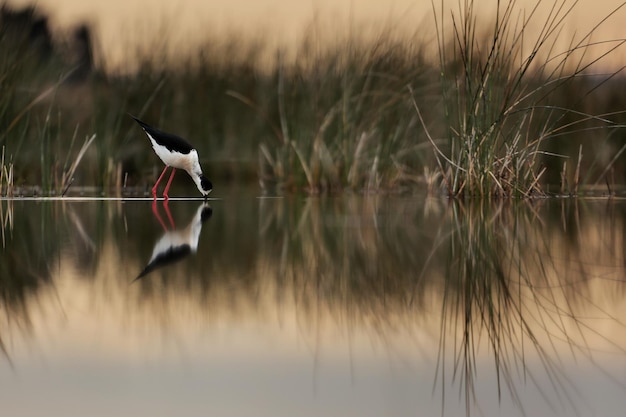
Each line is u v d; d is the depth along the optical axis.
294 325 6.52
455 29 17.72
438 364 5.51
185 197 19.83
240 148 25.27
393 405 4.73
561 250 10.78
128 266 9.23
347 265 9.48
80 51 28.48
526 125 20.83
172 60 25.27
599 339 6.17
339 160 22.05
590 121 22.80
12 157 20.05
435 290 8.02
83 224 13.38
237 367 5.39
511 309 7.18
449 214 15.25
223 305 7.22
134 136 24.25
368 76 22.17
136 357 5.62
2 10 27.64
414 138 22.30
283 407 4.68
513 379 5.23
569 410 4.68
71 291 7.78
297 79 23.34
